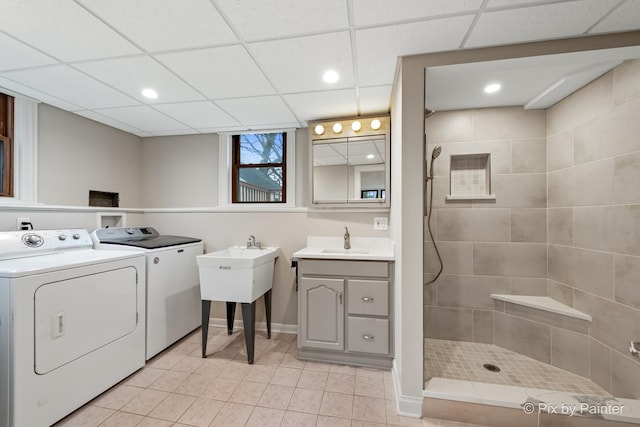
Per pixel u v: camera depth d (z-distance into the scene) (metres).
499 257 2.35
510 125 2.33
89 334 1.69
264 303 2.83
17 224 2.02
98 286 1.75
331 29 1.34
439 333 2.45
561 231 2.12
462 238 2.41
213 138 2.98
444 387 1.64
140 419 1.57
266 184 3.01
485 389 1.62
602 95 1.76
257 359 2.23
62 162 2.35
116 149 2.83
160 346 2.27
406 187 1.61
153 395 1.78
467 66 1.55
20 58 1.57
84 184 2.53
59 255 1.92
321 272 2.16
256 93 2.03
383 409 1.65
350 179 2.50
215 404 1.70
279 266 2.79
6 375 1.36
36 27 1.30
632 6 1.18
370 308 2.08
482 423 1.53
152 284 2.20
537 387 1.78
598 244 1.79
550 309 2.03
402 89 1.59
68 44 1.44
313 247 2.69
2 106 2.03
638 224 1.55
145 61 1.61
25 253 1.79
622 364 1.62
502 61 1.50
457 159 2.46
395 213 2.02
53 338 1.50
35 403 1.42
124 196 2.92
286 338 2.63
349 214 2.64
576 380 1.84
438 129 2.43
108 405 1.68
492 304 2.36
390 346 2.05
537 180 2.29
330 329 2.14
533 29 1.34
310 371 2.06
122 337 1.92
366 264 2.09
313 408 1.66
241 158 3.03
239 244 2.88
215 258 2.21
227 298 2.21
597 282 1.80
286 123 2.69
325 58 1.59
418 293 1.60
